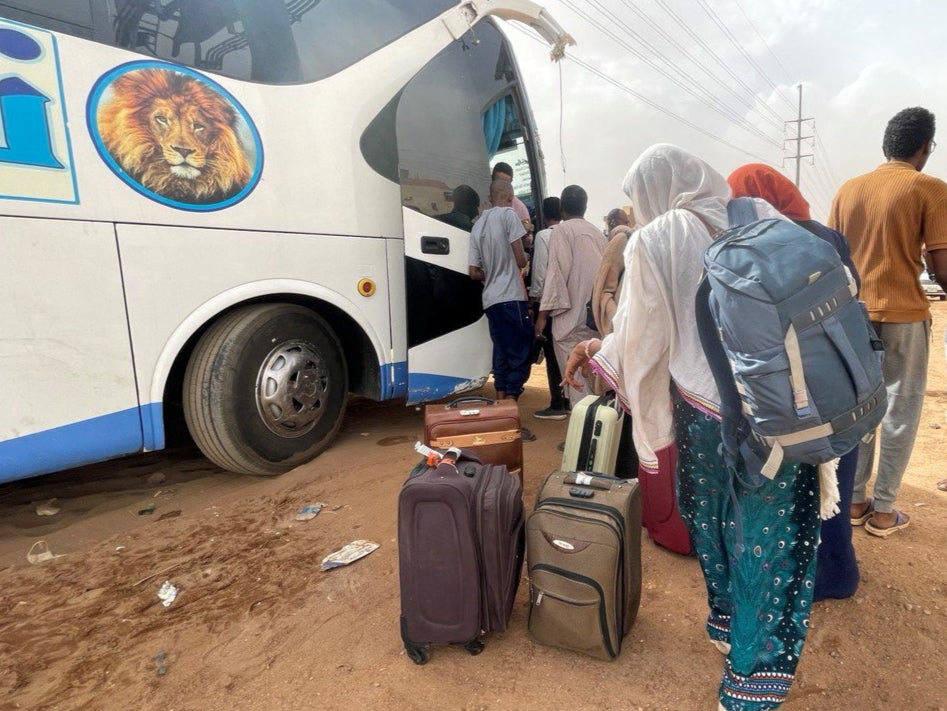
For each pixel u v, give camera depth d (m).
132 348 3.00
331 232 3.75
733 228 1.58
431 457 2.07
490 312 4.43
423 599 1.99
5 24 2.58
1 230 2.61
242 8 3.37
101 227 2.87
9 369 2.66
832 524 2.21
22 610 2.44
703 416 1.70
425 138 4.16
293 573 2.63
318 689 1.96
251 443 3.51
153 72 3.01
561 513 2.00
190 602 2.46
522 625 2.23
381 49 4.00
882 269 2.58
